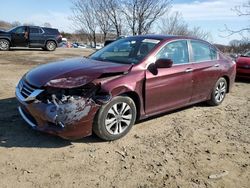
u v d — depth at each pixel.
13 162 4.06
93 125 4.59
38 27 19.78
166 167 4.21
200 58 6.43
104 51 5.95
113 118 4.76
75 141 4.75
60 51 20.41
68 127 4.28
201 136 5.33
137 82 4.97
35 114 4.37
